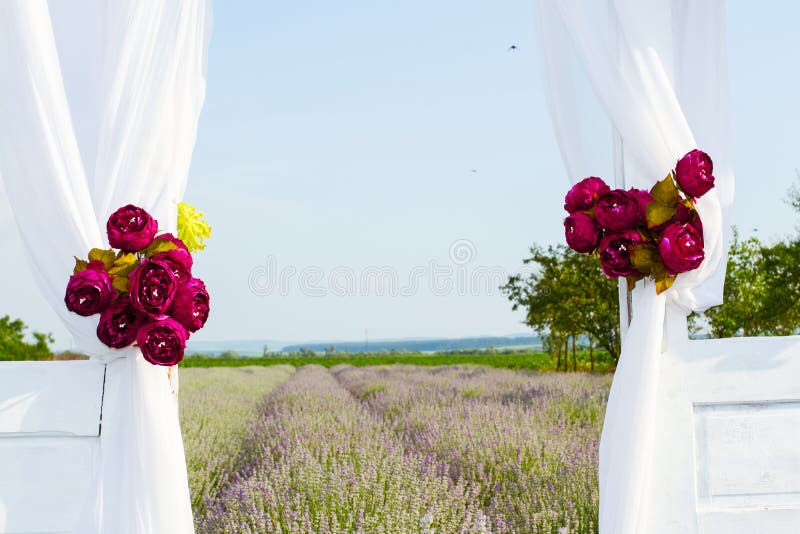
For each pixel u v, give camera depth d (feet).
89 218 5.66
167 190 5.89
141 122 5.85
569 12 6.15
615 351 31.42
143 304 5.25
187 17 6.11
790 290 27.17
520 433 15.42
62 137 5.69
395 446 15.29
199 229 7.85
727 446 6.28
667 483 6.19
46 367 5.88
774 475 6.29
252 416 21.36
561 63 6.58
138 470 5.54
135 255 5.64
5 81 5.72
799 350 6.37
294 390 25.95
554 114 6.56
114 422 5.70
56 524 5.82
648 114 6.04
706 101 6.52
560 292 32.42
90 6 6.17
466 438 15.53
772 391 6.32
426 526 10.72
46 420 5.85
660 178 6.01
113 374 5.79
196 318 5.50
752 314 27.32
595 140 6.54
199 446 17.20
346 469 12.57
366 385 26.99
